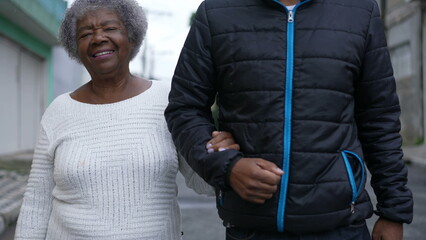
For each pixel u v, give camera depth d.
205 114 1.91
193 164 1.73
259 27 1.77
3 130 11.54
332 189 1.71
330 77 1.72
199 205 6.34
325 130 1.71
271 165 1.56
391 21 16.06
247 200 1.64
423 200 6.54
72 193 1.95
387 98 1.85
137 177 1.94
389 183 1.86
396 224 1.88
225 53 1.79
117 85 2.08
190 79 1.85
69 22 2.03
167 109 1.89
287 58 1.73
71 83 19.52
